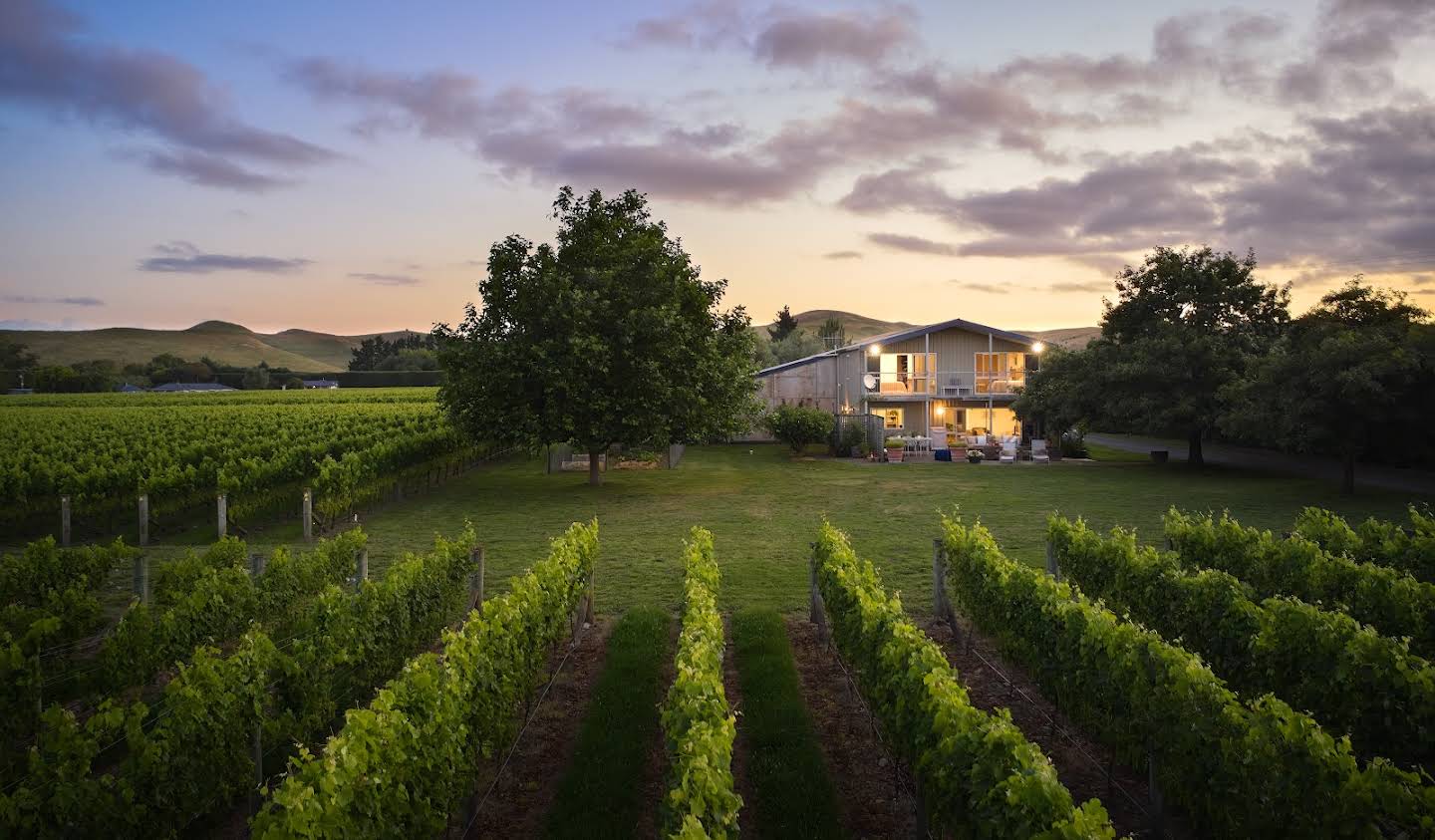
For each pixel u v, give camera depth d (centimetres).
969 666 1052
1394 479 2623
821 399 4653
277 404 6606
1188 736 618
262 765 779
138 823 580
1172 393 3022
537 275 2556
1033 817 470
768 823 669
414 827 570
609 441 2534
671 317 2445
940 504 2291
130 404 7106
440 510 2275
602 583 1444
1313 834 516
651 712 883
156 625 941
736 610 1275
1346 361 2192
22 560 1285
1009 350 4122
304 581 1231
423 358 14675
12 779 762
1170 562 1030
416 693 618
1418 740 684
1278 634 800
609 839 650
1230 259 3250
